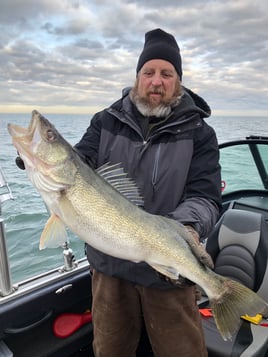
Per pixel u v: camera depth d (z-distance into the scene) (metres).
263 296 1.32
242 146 2.04
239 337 1.22
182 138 1.03
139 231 0.89
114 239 0.89
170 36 1.09
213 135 1.09
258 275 1.34
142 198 1.02
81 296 1.34
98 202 0.88
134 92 1.08
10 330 1.15
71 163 0.88
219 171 1.07
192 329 1.06
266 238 1.40
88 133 1.16
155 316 1.05
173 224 0.93
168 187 1.02
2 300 1.14
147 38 1.10
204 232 0.99
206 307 1.40
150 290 1.04
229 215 1.49
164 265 0.90
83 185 0.88
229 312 0.93
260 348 1.17
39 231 2.07
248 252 1.37
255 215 1.46
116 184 0.97
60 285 1.27
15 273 1.68
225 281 0.95
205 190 1.02
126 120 1.05
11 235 2.01
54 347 1.24
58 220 0.89
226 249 1.41
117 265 1.03
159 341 1.07
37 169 0.87
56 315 1.32
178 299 1.03
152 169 1.03
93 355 1.38
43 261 1.79
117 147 1.06
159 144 1.03
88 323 1.33
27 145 0.86
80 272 1.34
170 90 1.04
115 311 1.09
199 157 1.05
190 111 1.03
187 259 0.91
